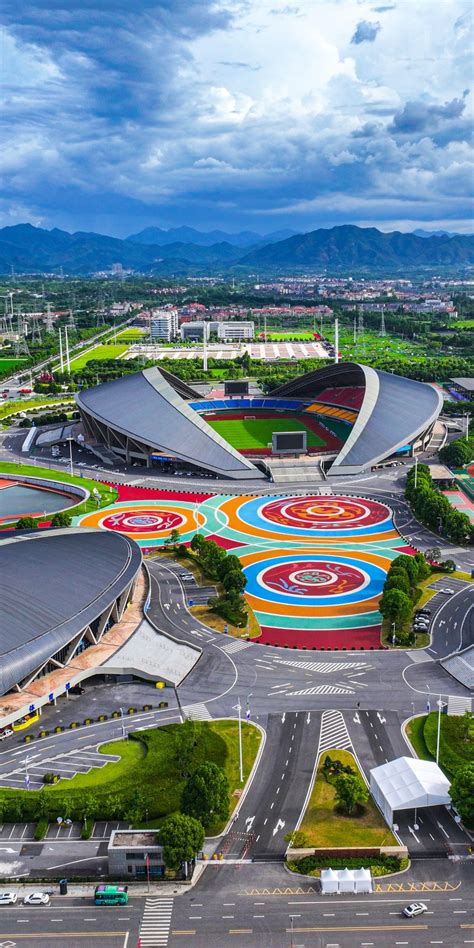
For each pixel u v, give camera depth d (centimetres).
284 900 9025
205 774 10088
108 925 8719
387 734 12150
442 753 11556
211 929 8631
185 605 17012
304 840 9750
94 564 15850
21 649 12862
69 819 10481
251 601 17150
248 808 10556
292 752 11744
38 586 14350
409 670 14112
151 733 12262
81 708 13138
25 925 8731
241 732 12250
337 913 8831
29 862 9712
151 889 9238
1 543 15925
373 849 9656
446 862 9569
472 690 13362
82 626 13938
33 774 11325
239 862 9631
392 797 10325
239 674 14088
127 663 14150
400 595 15450
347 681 13762
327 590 17650
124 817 10119
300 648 15000
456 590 17512
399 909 8869
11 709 12506
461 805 10044
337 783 10375
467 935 8500
